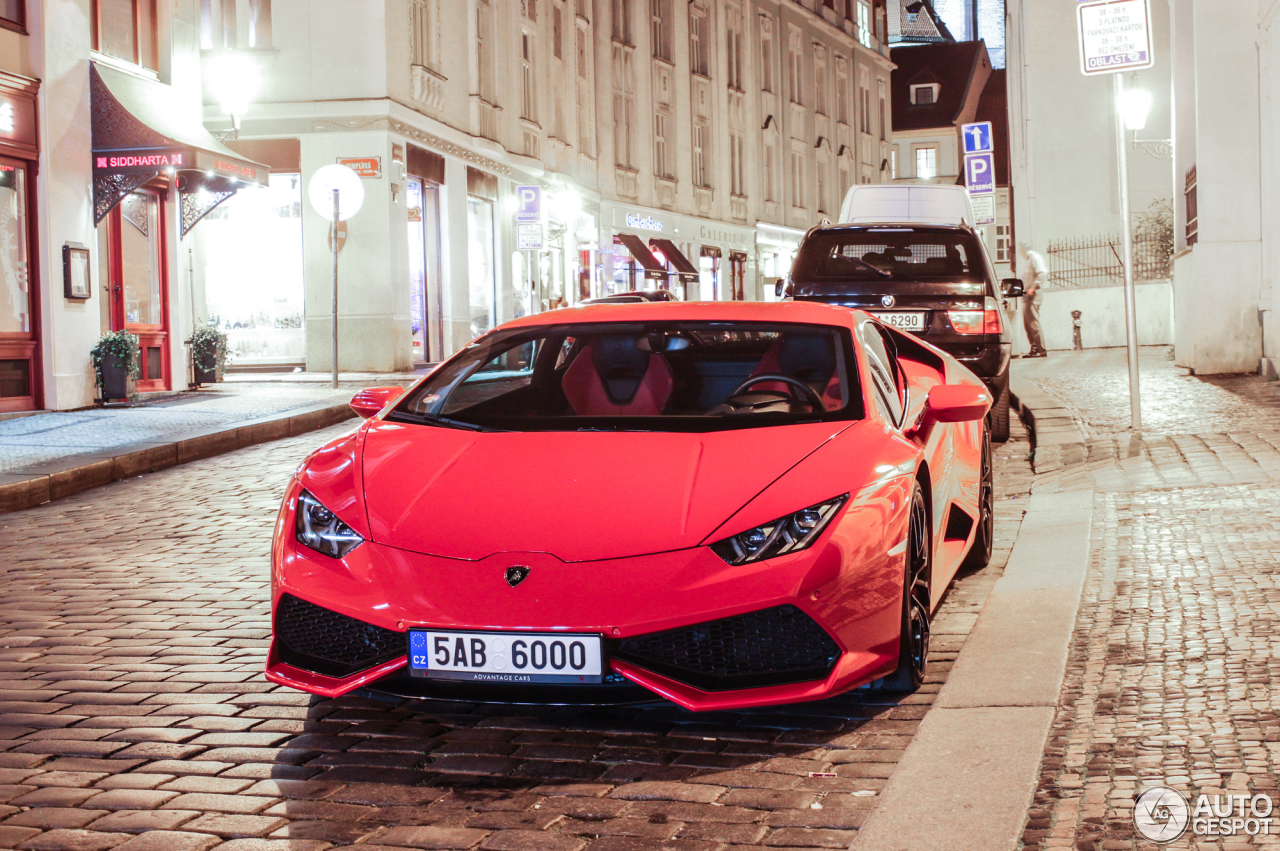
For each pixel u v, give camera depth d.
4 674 4.80
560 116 32.88
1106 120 27.55
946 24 76.06
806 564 3.68
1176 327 17.34
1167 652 4.42
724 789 3.46
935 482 4.89
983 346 10.31
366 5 23.02
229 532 7.98
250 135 23.41
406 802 3.43
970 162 20.95
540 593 3.62
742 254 43.72
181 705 4.35
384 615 3.70
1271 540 6.04
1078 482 8.27
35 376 14.31
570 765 3.69
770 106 45.75
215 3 23.41
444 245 26.22
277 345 23.98
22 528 8.30
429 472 4.16
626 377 4.96
